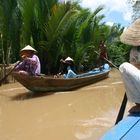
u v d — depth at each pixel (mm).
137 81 1990
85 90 12695
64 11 18141
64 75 13969
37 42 19078
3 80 13766
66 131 7000
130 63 2139
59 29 18641
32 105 9945
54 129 7215
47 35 18672
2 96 11773
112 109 9109
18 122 7973
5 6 17625
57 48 19281
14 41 18391
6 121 8070
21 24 18469
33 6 18297
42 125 7578
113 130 1911
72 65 15094
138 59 2084
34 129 7273
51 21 18172
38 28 18984
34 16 18641
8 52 17781
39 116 8523
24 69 11828
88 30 22547
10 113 8984
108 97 11047
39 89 11836
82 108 9367
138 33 2068
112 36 28312
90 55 23250
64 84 12305
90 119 7980
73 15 19047
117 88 13070
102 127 7180
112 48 26688
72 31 19891
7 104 10242
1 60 18203
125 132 1855
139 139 1786
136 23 2135
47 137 6695
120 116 2510
